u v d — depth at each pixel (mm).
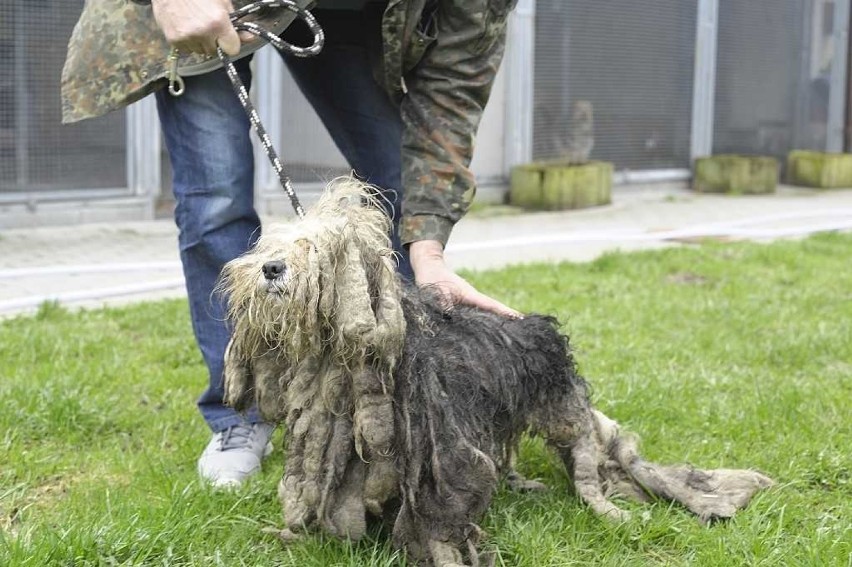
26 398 3994
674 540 2924
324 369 2529
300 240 2352
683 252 8250
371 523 2848
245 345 2541
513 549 2814
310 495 2570
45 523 2941
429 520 2586
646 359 4879
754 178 13703
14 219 8734
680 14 13336
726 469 3309
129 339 5242
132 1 3242
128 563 2719
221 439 3455
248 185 3391
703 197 13336
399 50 3164
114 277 7129
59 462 3500
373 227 2494
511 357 2826
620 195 13070
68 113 3248
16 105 8586
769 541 2846
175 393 4309
